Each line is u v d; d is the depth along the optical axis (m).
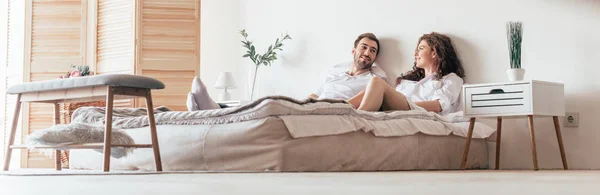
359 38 5.52
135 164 3.98
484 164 4.79
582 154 4.52
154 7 6.17
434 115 4.36
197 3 6.23
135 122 3.98
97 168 4.40
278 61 6.15
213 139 3.55
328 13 5.86
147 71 6.13
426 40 5.11
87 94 3.41
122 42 6.21
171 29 6.18
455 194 1.30
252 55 6.11
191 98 3.84
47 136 3.45
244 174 2.91
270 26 6.24
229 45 6.52
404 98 4.39
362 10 5.65
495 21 4.93
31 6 6.46
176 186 1.65
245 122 3.48
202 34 6.68
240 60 6.44
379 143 3.84
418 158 4.12
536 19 4.75
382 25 5.53
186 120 3.74
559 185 1.71
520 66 4.44
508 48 4.76
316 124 3.49
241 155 3.45
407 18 5.39
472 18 5.04
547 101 4.19
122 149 3.61
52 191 1.50
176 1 6.19
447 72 5.01
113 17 6.29
